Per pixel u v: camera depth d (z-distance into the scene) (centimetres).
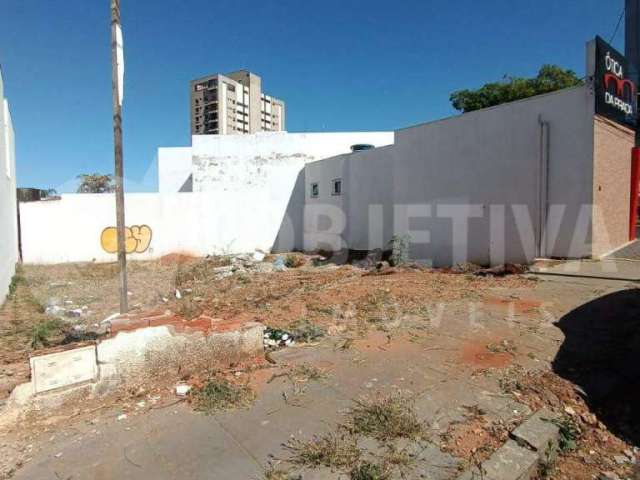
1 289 861
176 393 353
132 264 1528
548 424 308
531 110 1014
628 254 946
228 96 8506
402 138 1366
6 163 1103
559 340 479
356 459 260
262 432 292
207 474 248
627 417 335
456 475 250
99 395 346
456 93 2312
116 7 507
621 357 426
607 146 958
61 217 1608
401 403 330
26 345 561
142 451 272
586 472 276
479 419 312
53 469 254
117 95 516
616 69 990
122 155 525
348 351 453
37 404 318
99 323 668
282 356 439
